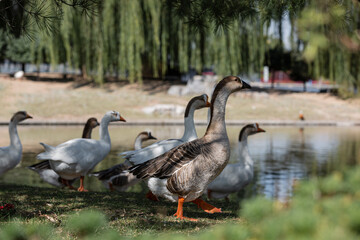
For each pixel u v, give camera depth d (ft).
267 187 34.86
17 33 20.84
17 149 25.58
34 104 97.96
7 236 6.15
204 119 90.38
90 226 5.95
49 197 21.59
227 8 20.43
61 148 25.20
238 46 111.04
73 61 111.34
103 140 27.27
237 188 25.76
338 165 45.93
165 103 106.11
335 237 4.19
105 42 108.99
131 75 109.91
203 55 115.96
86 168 25.79
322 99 125.59
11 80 124.36
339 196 5.04
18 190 24.86
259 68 116.47
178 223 15.33
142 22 108.88
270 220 4.71
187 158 15.11
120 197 23.16
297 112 107.65
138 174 15.74
